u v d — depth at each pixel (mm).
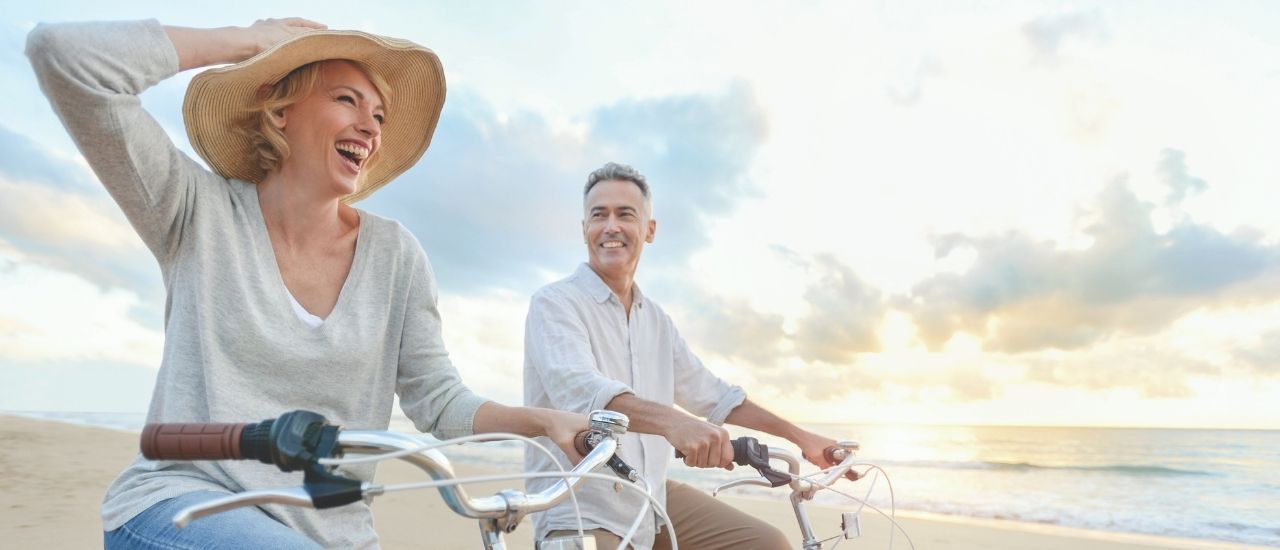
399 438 1123
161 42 1753
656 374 3326
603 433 1574
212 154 2051
